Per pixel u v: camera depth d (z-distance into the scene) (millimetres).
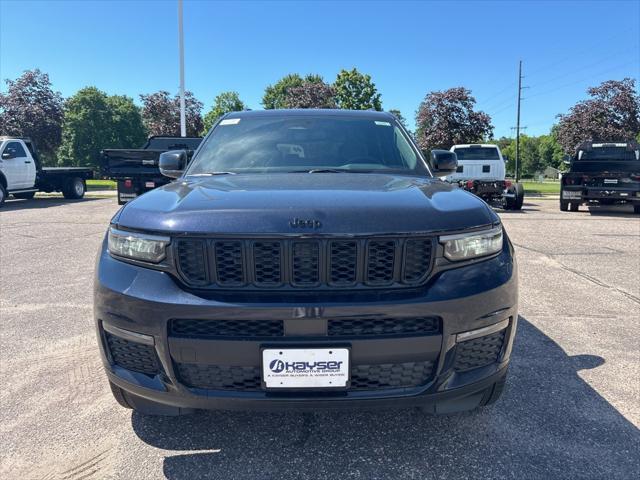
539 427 2652
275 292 2023
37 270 6344
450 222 2146
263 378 2012
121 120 68438
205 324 2031
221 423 2717
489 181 14445
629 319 4480
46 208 14258
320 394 2045
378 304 1987
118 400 2432
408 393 2082
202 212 2111
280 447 2492
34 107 28016
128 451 2461
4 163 14750
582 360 3543
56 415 2801
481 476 2256
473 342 2172
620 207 16062
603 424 2682
